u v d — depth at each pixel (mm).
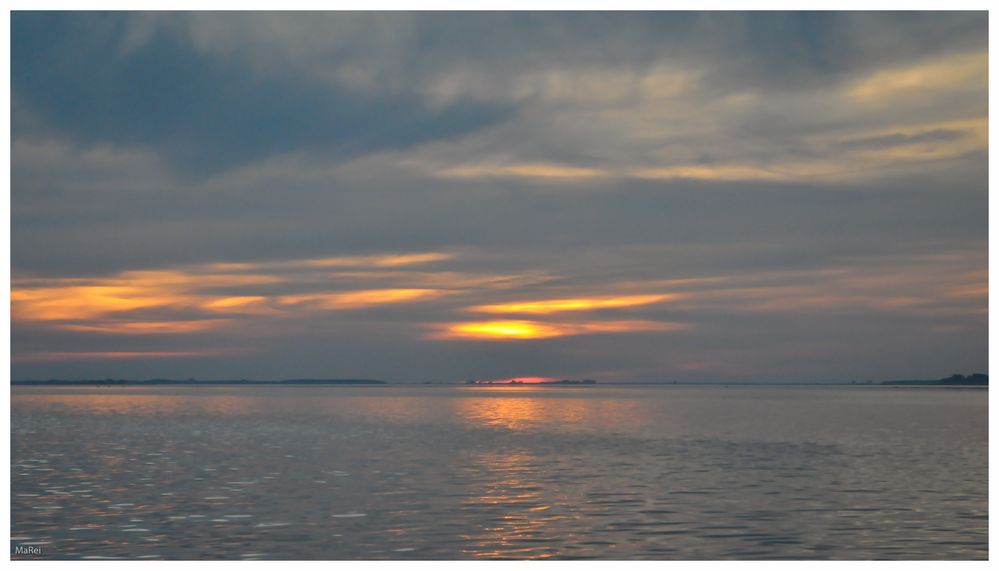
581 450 59438
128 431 79125
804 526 31281
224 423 92438
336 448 61125
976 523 31797
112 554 27500
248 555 27375
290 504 35844
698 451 58594
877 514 33531
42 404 152250
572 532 30391
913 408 138375
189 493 38844
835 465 49469
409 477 44344
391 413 119438
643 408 141750
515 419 102750
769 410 131250
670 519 32531
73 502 36375
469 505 35562
